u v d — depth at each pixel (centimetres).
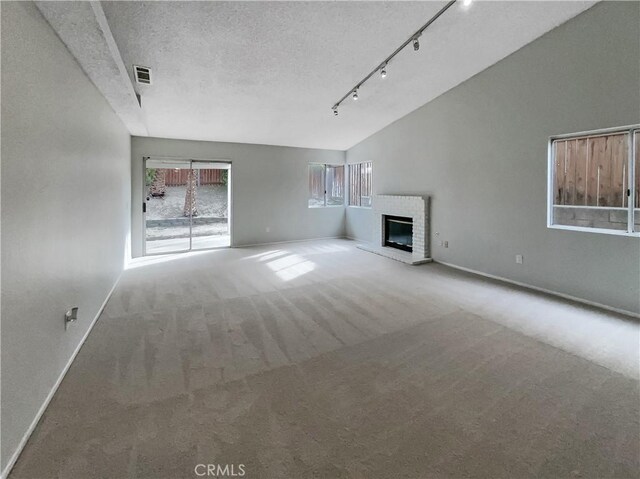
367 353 272
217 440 176
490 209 502
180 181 868
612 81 356
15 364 168
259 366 252
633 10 338
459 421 191
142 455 166
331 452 169
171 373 241
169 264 594
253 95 514
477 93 509
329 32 374
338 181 905
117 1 296
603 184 389
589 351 275
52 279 222
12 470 156
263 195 793
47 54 222
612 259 369
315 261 620
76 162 281
